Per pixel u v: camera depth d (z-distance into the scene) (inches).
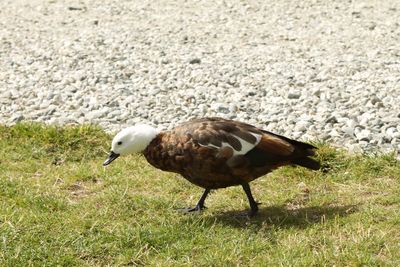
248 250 338.6
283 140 369.1
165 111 546.9
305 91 589.0
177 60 689.6
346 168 437.4
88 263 334.3
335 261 326.0
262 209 389.7
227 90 596.7
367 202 391.5
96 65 674.8
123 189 412.8
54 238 350.3
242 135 362.6
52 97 584.7
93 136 482.6
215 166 360.2
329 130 498.0
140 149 376.5
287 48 738.8
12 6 964.0
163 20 874.8
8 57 709.9
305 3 950.4
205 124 366.9
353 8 914.7
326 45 749.9
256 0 975.6
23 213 376.8
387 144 472.1
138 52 722.2
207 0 981.8
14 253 336.8
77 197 408.8
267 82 617.3
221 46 748.0
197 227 363.3
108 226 368.5
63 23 864.3
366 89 592.1
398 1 943.7
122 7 950.4
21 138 482.3
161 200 395.9
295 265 323.0
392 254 331.9
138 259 335.6
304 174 431.5
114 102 565.3
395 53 710.5
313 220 372.2
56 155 464.8
